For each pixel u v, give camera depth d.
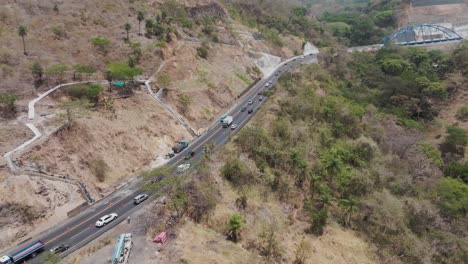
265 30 181.25
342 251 59.22
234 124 90.75
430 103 127.62
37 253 46.22
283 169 74.31
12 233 48.94
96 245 46.81
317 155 81.50
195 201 56.41
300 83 120.19
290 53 178.75
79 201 57.56
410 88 127.38
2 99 65.12
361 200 70.06
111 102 76.38
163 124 81.31
